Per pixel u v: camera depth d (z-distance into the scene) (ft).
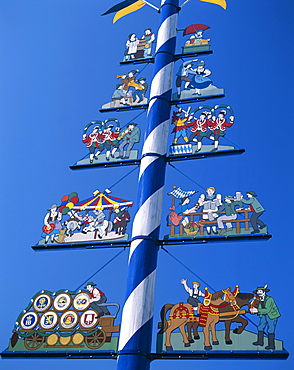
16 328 19.83
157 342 18.65
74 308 19.85
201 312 18.95
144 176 21.90
